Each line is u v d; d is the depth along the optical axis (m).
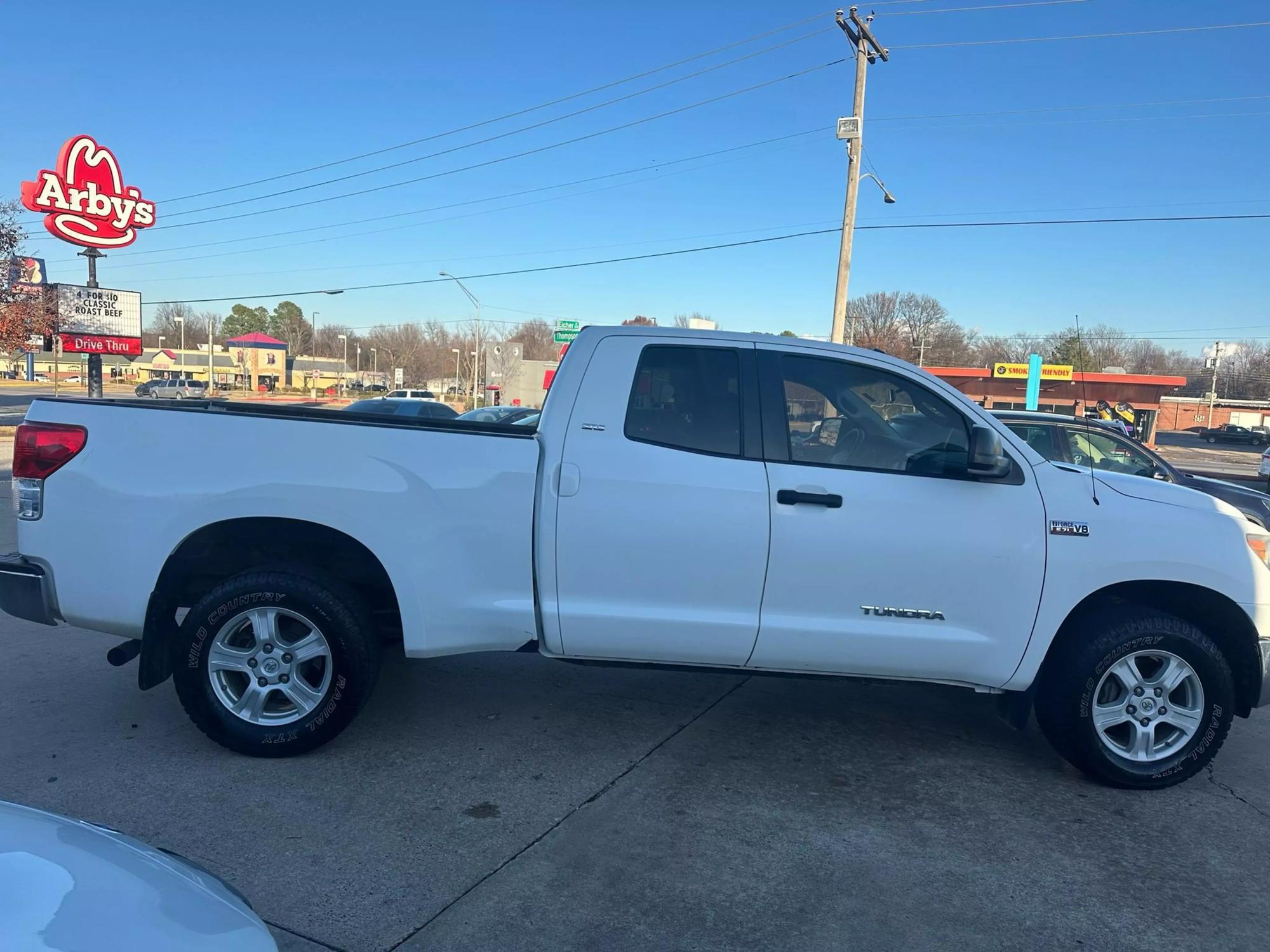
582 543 3.89
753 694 5.21
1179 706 4.01
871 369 4.06
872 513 3.87
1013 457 4.00
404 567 3.91
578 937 2.82
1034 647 3.94
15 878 1.74
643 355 4.04
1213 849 3.53
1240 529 4.04
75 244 28.02
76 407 4.04
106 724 4.41
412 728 4.48
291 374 100.00
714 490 3.87
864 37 20.75
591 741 4.40
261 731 3.97
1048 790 4.03
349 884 3.06
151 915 1.76
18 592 3.98
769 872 3.23
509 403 44.50
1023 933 2.92
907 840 3.51
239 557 4.26
